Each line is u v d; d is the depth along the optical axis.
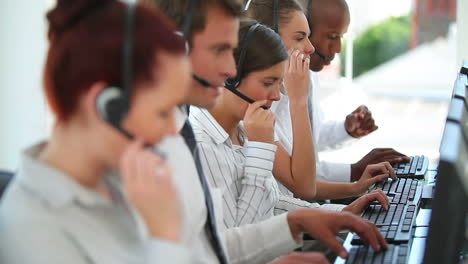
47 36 0.97
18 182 0.98
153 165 0.89
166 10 1.42
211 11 1.40
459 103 1.62
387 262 1.39
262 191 1.78
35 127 3.62
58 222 0.96
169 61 0.90
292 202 2.02
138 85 0.89
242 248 1.55
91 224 0.99
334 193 2.30
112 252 1.01
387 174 2.28
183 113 1.44
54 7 0.96
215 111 1.80
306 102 2.10
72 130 0.94
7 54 3.59
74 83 0.90
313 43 2.43
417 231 1.68
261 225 1.57
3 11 3.56
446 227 1.14
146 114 0.90
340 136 2.80
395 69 10.47
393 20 10.32
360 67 10.42
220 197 1.58
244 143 1.93
